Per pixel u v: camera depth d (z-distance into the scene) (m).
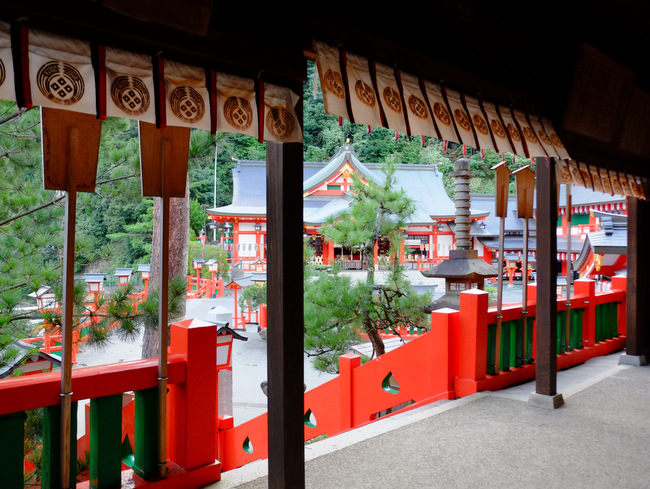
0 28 1.40
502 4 3.12
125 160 5.62
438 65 2.61
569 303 4.91
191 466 2.25
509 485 2.48
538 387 3.66
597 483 2.51
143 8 1.54
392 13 2.43
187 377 2.22
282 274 2.05
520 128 3.16
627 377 4.48
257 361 13.60
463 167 6.76
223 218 29.33
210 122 1.74
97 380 1.94
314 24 2.07
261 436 3.78
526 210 4.17
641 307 5.02
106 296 4.40
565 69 3.55
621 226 10.00
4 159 5.55
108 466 2.02
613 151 4.22
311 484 2.48
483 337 3.86
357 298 6.88
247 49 1.83
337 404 4.25
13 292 4.50
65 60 1.49
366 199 7.55
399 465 2.69
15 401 1.74
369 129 2.20
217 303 20.83
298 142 1.99
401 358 3.97
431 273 6.86
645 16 3.53
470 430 3.18
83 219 23.66
